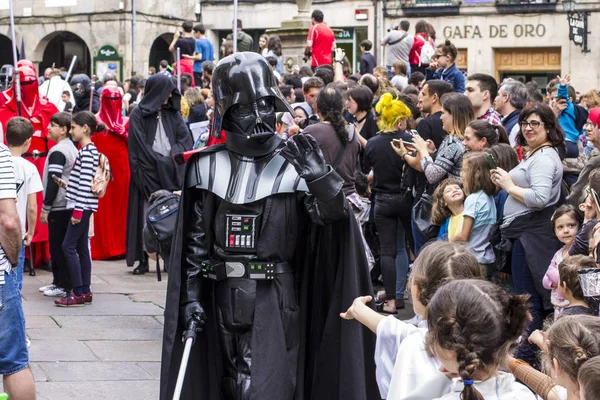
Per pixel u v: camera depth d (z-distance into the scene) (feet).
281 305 15.76
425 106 27.91
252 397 15.37
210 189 15.87
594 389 9.82
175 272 15.99
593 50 87.40
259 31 97.96
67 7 99.45
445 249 12.37
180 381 15.19
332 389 16.28
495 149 22.61
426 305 12.25
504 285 22.50
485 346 10.46
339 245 16.02
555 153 21.63
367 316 13.47
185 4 99.81
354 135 25.79
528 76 90.53
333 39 49.32
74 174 29.27
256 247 15.70
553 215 20.22
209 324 16.35
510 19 89.71
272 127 15.78
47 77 57.72
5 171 17.69
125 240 37.50
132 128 34.06
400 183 27.68
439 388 11.54
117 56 97.66
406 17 91.97
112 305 29.78
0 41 105.19
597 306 14.93
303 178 15.10
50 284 32.71
